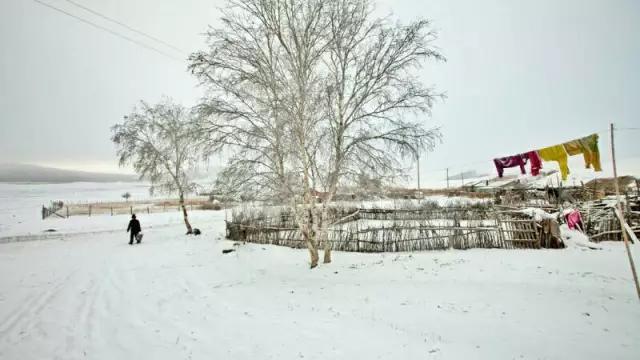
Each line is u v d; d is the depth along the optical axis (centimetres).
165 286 955
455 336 564
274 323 652
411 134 1038
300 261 1223
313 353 518
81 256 1407
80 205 4109
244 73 1028
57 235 2028
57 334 645
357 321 646
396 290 830
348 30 1058
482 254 1147
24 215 3148
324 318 668
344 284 910
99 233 2156
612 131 670
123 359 538
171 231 2198
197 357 530
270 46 1060
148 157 1953
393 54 1038
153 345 584
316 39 1056
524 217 1305
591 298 703
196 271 1130
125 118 1991
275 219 1683
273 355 520
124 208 3869
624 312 623
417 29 1001
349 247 1341
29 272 1140
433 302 733
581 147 816
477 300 729
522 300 713
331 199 1160
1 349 586
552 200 2347
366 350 521
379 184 1080
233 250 1445
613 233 1257
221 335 608
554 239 1177
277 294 847
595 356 479
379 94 1069
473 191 3700
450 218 1488
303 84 1048
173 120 1967
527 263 1001
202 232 2097
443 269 997
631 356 475
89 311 766
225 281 1007
